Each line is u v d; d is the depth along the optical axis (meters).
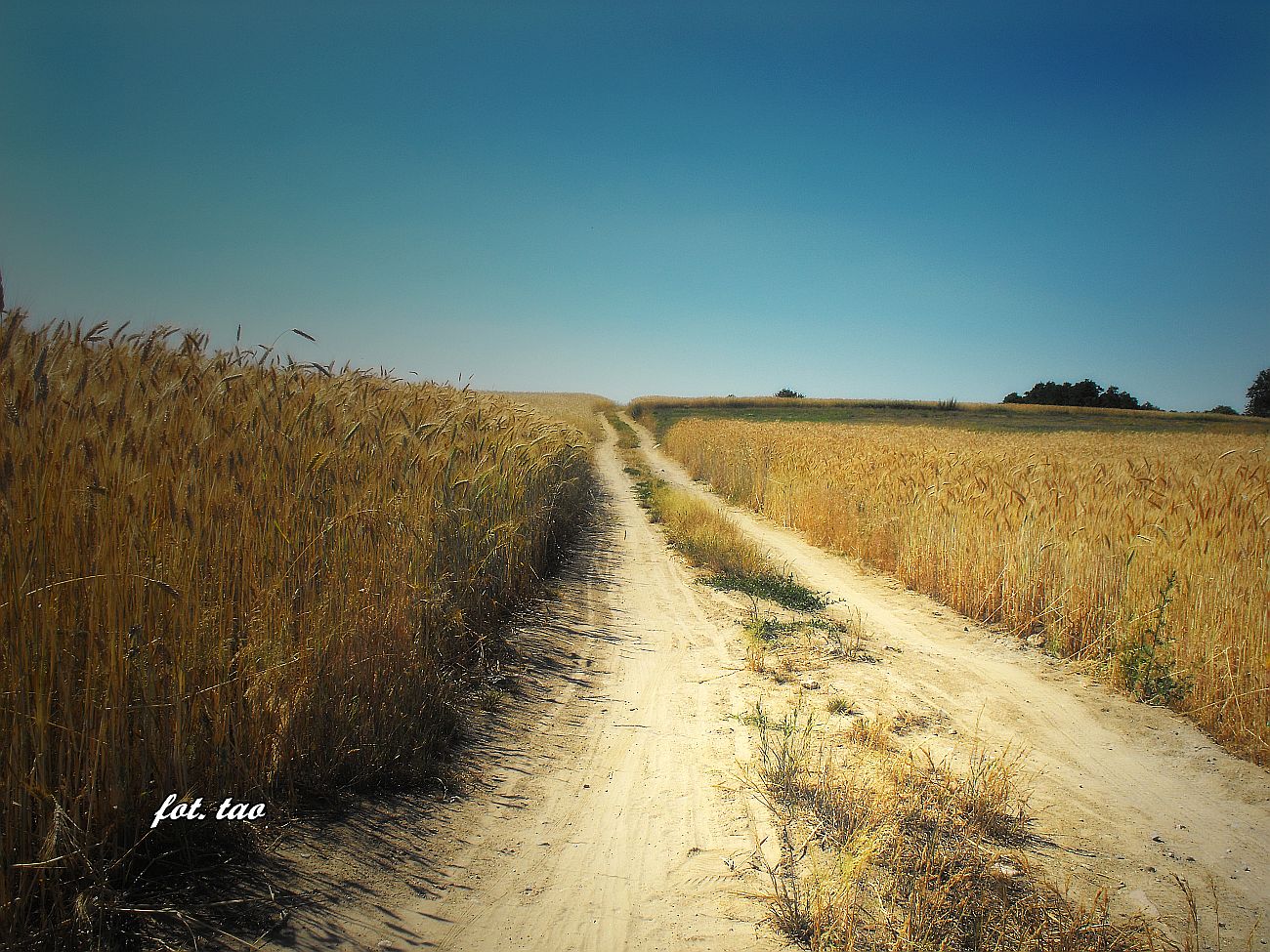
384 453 5.52
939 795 4.00
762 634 7.68
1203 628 6.04
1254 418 77.69
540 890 3.32
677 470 31.64
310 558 4.20
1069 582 7.63
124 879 2.90
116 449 3.27
